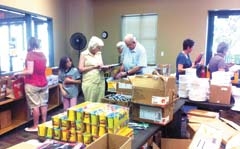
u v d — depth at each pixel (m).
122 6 6.55
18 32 4.67
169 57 6.23
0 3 4.07
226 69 3.82
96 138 1.59
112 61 6.81
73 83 3.90
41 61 3.53
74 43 6.12
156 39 6.36
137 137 1.75
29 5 4.88
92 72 3.29
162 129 2.62
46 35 5.70
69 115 1.67
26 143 1.61
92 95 3.32
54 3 5.88
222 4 5.62
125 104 2.08
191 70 3.08
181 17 6.01
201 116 2.65
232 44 5.80
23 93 3.74
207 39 5.95
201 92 2.75
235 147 1.65
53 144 1.55
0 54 4.26
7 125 3.76
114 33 6.72
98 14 6.80
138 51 3.50
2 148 3.21
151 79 2.00
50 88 4.76
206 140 1.83
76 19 6.53
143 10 6.36
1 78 3.59
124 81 2.36
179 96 2.89
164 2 6.13
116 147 1.50
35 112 3.67
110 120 1.56
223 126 2.05
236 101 2.68
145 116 2.02
